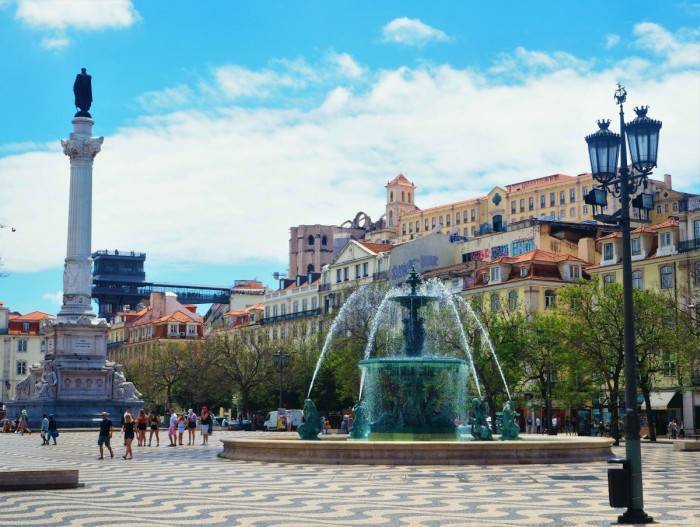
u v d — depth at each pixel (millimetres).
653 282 79000
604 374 62188
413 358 37500
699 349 58281
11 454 43719
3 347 151125
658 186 118125
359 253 115688
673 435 69750
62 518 18328
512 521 17688
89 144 83625
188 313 162125
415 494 22688
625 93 19781
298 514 18953
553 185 151875
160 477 28891
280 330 129000
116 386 83062
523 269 88812
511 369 68625
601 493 22750
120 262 190125
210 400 108000
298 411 86312
